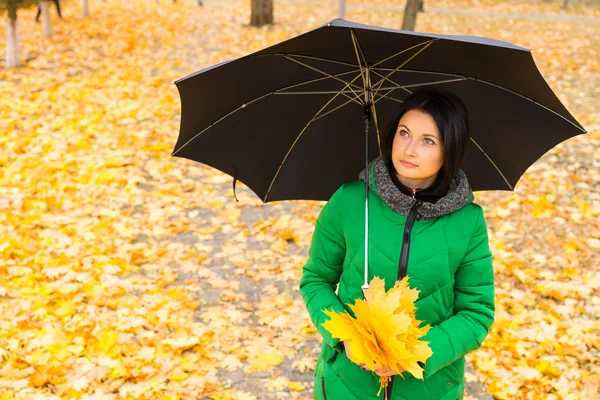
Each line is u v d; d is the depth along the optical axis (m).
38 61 10.74
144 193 6.09
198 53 12.12
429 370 1.87
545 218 5.67
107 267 4.64
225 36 13.83
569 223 5.59
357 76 1.96
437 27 16.17
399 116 1.88
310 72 1.99
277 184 2.35
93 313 4.11
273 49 1.76
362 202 1.98
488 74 1.83
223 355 3.82
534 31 15.21
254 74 1.95
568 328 4.12
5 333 3.80
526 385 3.61
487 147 2.15
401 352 1.64
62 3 17.73
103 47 12.02
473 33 15.09
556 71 10.28
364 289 1.85
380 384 1.95
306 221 5.72
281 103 2.13
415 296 1.74
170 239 5.31
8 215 5.32
